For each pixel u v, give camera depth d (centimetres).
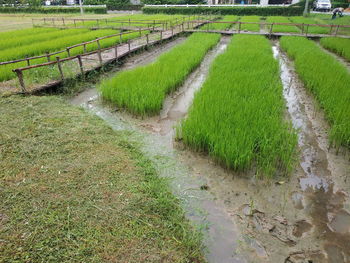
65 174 402
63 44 1349
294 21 2758
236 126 503
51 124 553
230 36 1942
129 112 678
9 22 3025
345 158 505
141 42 1509
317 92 759
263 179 441
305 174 461
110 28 2127
